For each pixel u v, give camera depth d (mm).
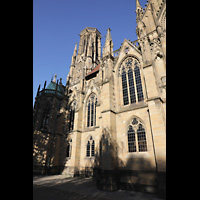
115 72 26781
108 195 15492
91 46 60000
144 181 17391
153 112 17359
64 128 39031
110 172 18484
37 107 38938
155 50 22859
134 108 21547
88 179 25938
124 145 20766
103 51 29172
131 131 21047
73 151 30922
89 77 40531
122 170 19516
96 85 34094
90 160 28938
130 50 26031
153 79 19391
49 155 35406
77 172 29609
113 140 20984
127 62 26188
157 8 28234
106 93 24047
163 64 21359
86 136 31766
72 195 15219
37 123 36531
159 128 16344
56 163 34562
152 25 27641
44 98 40906
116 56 28047
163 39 22266
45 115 39531
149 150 18391
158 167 15086
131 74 24844
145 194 15969
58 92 46000
